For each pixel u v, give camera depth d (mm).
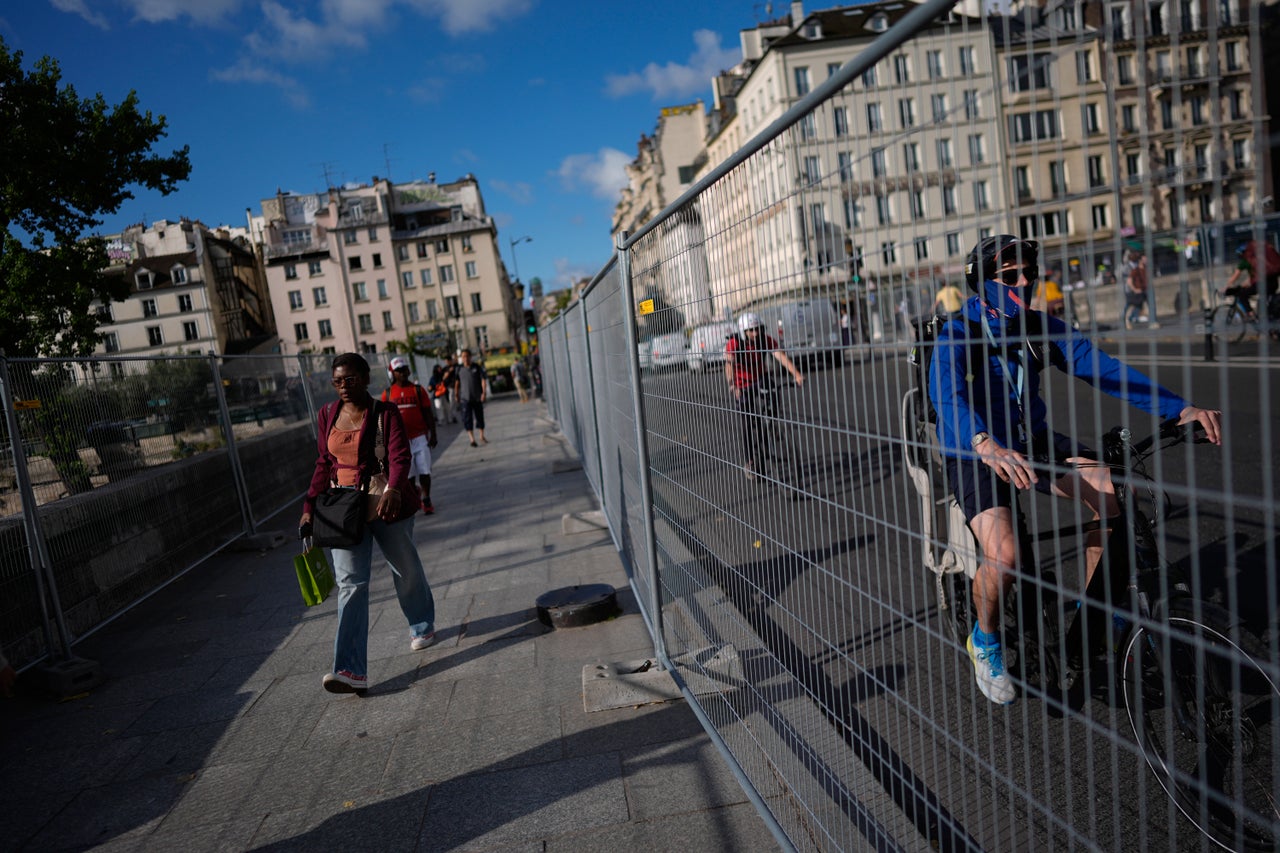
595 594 5172
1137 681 2023
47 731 4375
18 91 17016
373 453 4504
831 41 48375
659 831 2756
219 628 5898
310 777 3510
